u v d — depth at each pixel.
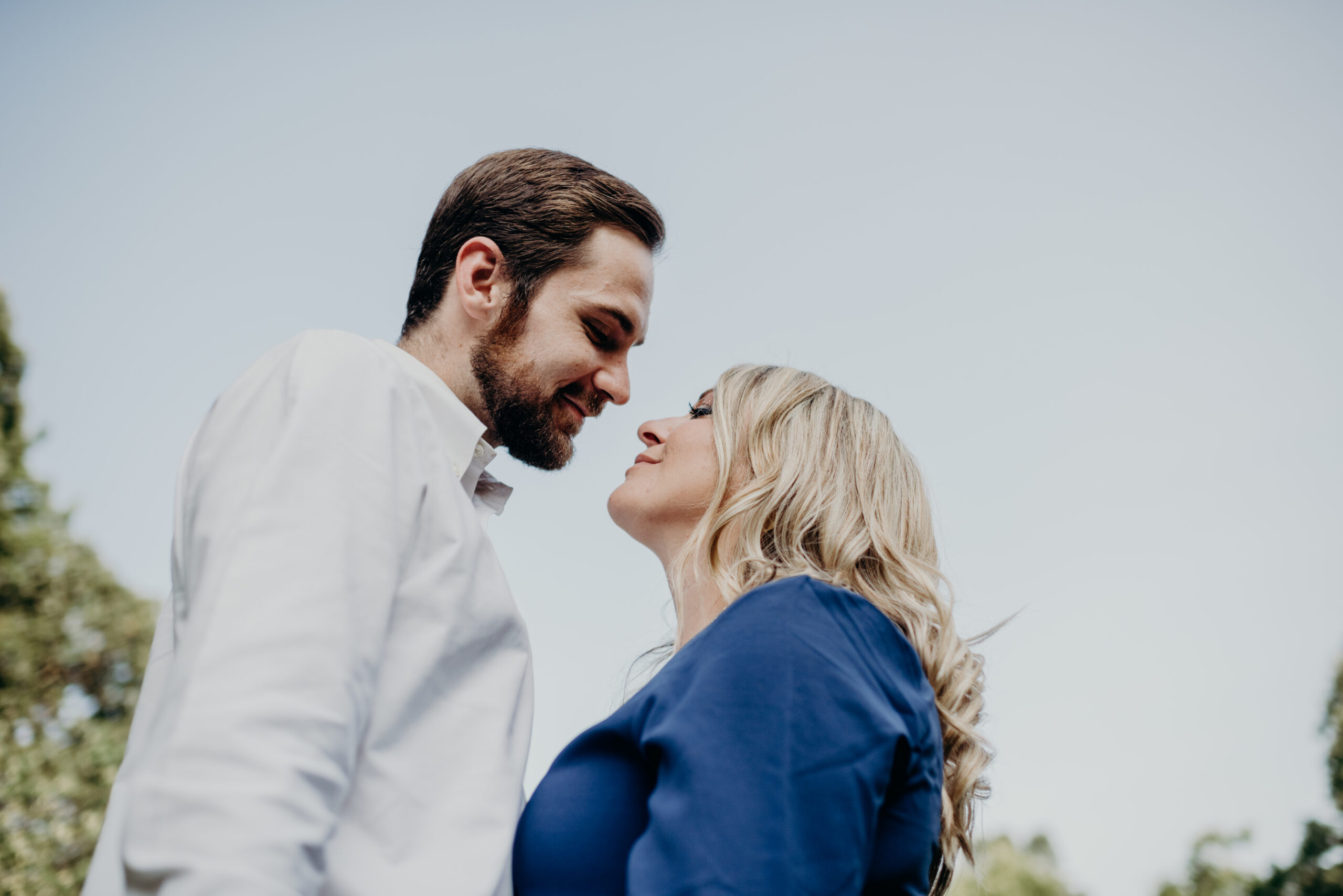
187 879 0.82
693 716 1.11
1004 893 12.02
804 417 1.73
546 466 1.95
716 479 1.78
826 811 1.03
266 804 0.87
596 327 1.88
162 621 1.25
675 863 1.01
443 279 1.91
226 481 1.12
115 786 0.98
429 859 1.11
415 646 1.18
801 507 1.62
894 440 1.77
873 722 1.10
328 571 1.03
